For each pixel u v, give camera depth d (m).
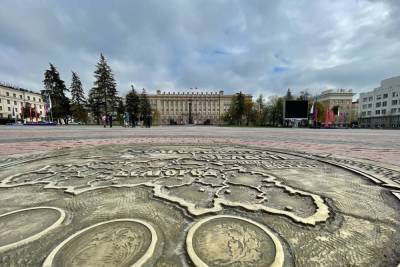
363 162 4.02
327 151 5.60
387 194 2.31
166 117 88.50
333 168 3.57
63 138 9.44
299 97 54.72
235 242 1.38
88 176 2.99
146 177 2.95
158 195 2.21
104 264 1.17
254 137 10.91
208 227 1.57
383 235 1.49
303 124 46.00
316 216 1.75
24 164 3.80
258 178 2.93
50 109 40.47
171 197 2.15
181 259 1.22
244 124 58.47
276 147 6.51
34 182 2.67
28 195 2.23
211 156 4.72
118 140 8.66
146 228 1.56
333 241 1.42
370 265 1.19
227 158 4.47
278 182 2.72
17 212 1.80
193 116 87.44
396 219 1.73
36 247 1.31
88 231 1.50
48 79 40.06
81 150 5.64
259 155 4.88
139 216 1.76
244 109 56.50
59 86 41.12
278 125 54.06
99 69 38.81
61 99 41.25
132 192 2.33
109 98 40.00
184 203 1.99
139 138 9.73
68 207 1.93
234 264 1.18
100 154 4.98
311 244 1.38
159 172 3.23
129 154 4.99
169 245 1.36
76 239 1.40
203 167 3.60
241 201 2.08
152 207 1.94
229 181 2.77
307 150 5.79
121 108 48.12
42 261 1.19
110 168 3.50
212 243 1.37
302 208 1.93
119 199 2.13
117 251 1.28
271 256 1.25
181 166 3.68
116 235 1.46
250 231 1.52
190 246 1.33
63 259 1.21
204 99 89.56
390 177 2.94
